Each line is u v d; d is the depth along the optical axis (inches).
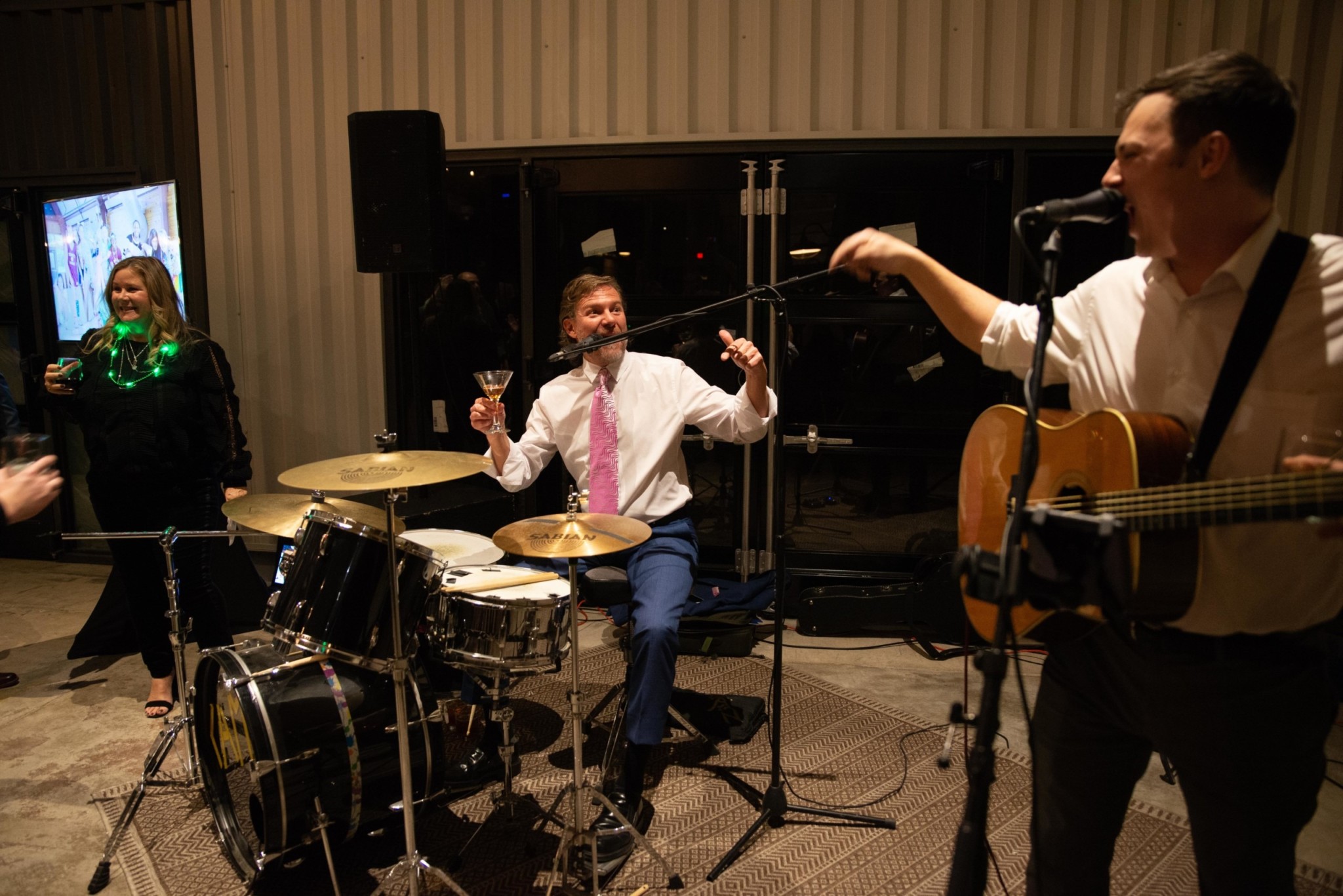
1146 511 43.6
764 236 154.3
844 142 150.7
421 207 139.8
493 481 169.3
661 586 95.0
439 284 167.5
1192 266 46.6
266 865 83.7
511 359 167.0
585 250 160.6
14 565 189.3
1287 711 45.8
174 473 117.0
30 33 181.9
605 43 155.9
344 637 79.0
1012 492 49.1
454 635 87.5
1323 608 45.0
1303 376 43.3
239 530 142.9
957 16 146.7
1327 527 40.1
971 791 43.5
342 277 172.9
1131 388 50.2
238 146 173.3
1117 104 48.4
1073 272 146.8
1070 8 144.1
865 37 149.2
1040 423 53.0
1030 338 55.3
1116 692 51.3
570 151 158.2
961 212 150.2
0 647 144.9
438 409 170.9
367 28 164.9
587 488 109.1
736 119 154.2
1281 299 43.5
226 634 122.6
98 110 181.5
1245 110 42.3
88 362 119.4
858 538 158.1
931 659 139.4
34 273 187.2
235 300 177.8
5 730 116.0
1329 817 93.0
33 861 87.7
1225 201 43.8
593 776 103.2
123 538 95.4
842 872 85.6
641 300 159.3
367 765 81.1
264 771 76.2
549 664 88.3
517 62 159.9
